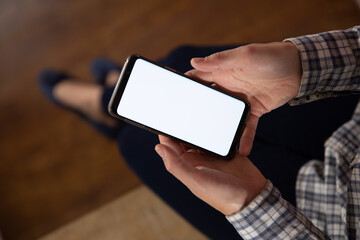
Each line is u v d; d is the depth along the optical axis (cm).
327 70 60
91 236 127
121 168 133
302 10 137
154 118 67
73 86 137
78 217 130
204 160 67
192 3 142
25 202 132
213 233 83
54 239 128
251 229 59
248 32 138
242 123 68
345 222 66
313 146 83
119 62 141
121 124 132
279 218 58
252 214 57
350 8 135
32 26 143
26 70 141
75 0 143
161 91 66
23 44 142
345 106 82
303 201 77
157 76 65
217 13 140
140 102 66
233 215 58
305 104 84
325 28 135
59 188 133
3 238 128
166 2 142
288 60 60
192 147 68
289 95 66
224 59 59
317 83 62
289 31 137
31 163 135
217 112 68
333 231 71
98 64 138
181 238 124
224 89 69
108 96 113
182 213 88
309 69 59
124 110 66
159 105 67
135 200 129
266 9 138
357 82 64
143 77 65
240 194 57
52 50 142
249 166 66
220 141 69
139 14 142
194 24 141
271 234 59
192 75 68
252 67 60
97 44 142
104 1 143
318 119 83
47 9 143
